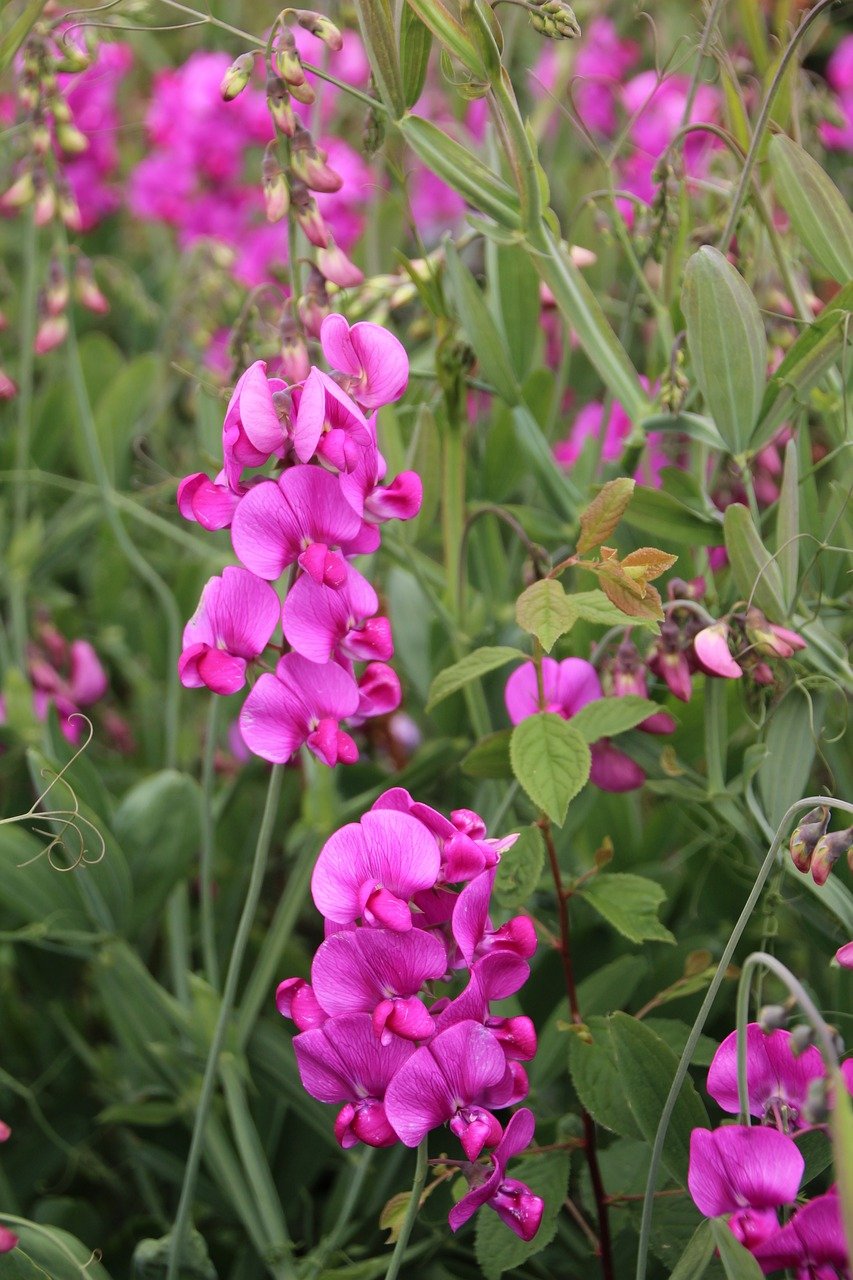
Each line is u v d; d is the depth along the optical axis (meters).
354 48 1.11
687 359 0.68
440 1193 0.67
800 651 0.65
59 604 0.91
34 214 0.77
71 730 0.81
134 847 0.70
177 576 0.84
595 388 0.98
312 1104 0.70
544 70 1.15
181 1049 0.71
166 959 0.80
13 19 0.65
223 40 1.13
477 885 0.54
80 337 1.09
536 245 0.66
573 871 0.73
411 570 0.72
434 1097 0.54
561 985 0.70
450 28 0.61
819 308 0.71
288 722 0.57
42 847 0.69
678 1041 0.64
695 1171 0.54
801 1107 0.55
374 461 0.57
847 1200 0.49
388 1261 0.64
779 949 0.76
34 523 0.84
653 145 0.99
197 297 0.95
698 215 0.78
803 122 0.76
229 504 0.57
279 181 0.64
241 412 0.55
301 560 0.56
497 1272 0.60
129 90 1.30
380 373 0.58
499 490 0.76
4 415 0.96
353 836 0.54
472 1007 0.54
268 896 0.85
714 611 0.67
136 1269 0.66
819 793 0.74
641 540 0.71
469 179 0.65
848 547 0.68
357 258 0.89
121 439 0.87
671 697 0.68
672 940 0.61
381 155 0.74
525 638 0.70
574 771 0.59
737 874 0.69
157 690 0.87
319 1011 0.55
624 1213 0.64
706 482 0.68
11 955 0.79
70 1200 0.72
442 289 0.70
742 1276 0.52
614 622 0.58
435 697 0.61
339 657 0.57
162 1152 0.72
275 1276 0.67
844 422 0.66
